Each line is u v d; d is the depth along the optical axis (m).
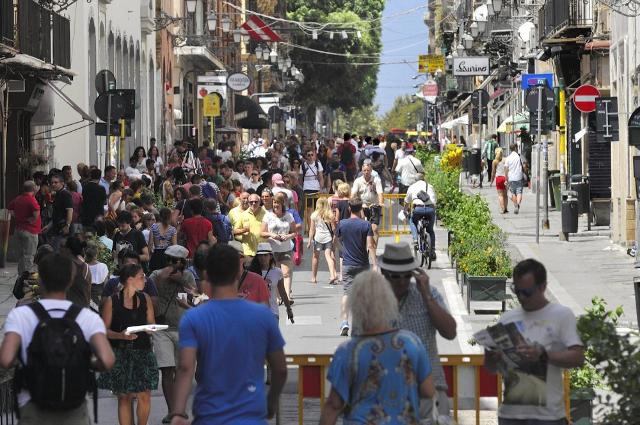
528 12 109.38
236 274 16.67
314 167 74.88
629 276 48.94
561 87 79.06
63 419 17.19
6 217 55.84
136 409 28.22
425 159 100.62
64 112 72.31
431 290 18.50
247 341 16.36
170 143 113.25
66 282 17.34
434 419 16.95
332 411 15.99
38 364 16.91
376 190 59.28
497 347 17.77
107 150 56.25
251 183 70.12
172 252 26.83
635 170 48.97
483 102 105.19
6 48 48.62
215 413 16.20
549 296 44.22
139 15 97.31
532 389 17.86
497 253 42.72
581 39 73.38
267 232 43.94
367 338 16.00
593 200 69.06
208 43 128.38
